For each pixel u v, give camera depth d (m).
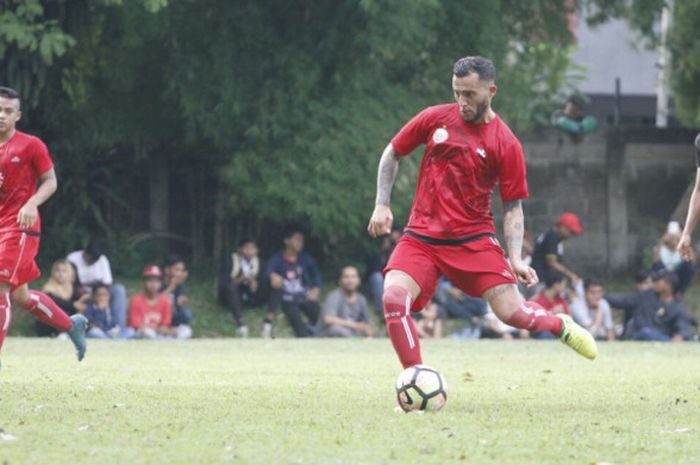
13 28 59.56
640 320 63.25
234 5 66.25
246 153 66.94
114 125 70.00
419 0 64.56
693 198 31.70
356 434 20.80
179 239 73.56
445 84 70.94
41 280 67.88
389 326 24.39
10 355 41.72
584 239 77.50
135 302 59.91
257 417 23.05
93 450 18.91
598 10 74.69
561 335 25.30
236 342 53.12
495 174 24.91
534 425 22.22
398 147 25.22
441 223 24.81
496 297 24.94
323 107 67.00
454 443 19.89
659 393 28.77
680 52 74.81
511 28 74.12
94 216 70.81
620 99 97.44
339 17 66.56
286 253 64.75
